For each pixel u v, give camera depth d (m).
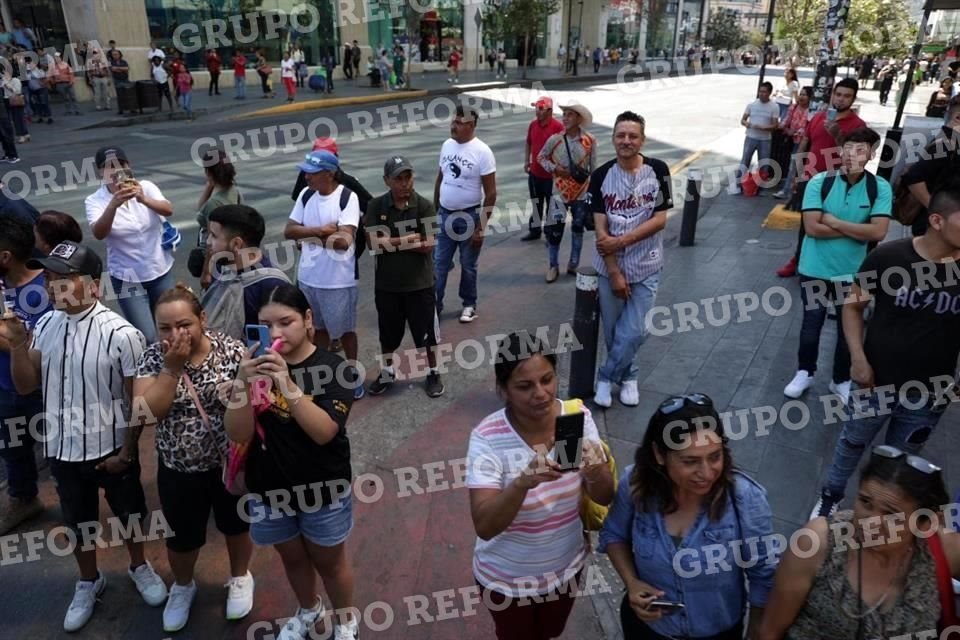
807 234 4.48
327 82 24.25
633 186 4.25
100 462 2.93
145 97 18.67
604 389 4.71
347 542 3.56
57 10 20.45
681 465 1.98
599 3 43.16
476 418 4.71
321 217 4.53
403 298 4.76
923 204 4.43
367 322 6.32
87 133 16.27
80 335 2.83
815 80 8.44
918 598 1.85
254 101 21.56
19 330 2.91
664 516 2.10
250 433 2.45
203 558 3.48
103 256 7.66
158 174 11.70
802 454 4.17
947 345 2.99
